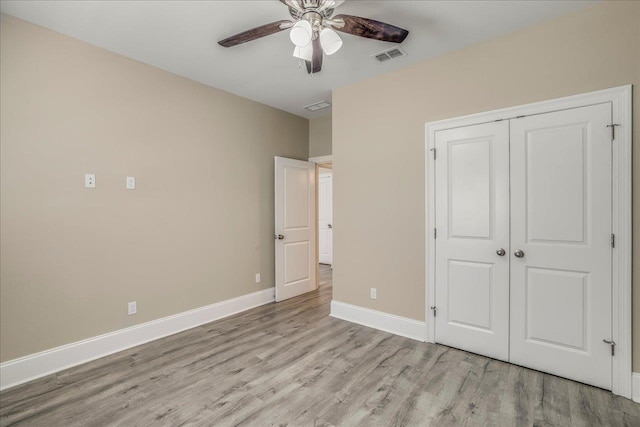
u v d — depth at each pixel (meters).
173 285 3.08
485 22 2.28
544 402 1.93
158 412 1.86
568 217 2.18
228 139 3.61
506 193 2.43
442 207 2.75
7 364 2.12
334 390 2.08
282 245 4.16
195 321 3.25
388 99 3.09
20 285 2.19
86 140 2.50
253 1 2.02
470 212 2.60
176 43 2.54
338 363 2.44
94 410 1.88
